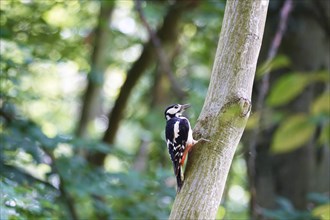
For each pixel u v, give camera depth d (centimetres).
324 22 1246
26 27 1422
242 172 1989
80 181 1059
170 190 1174
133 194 1138
